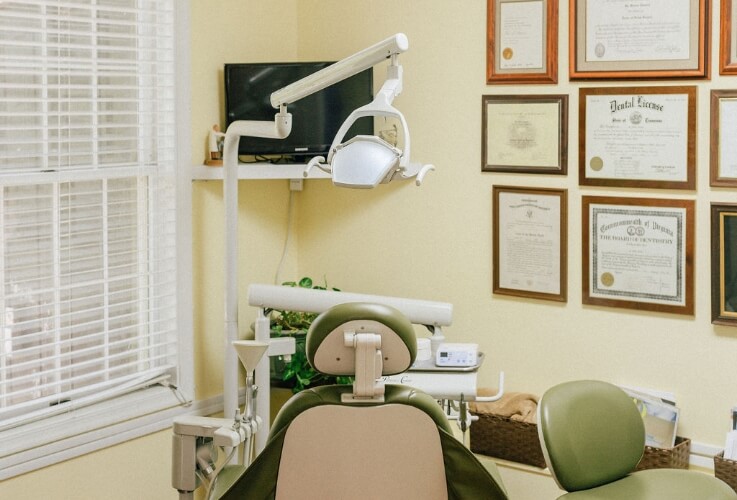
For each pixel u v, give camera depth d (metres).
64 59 2.97
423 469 2.15
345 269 3.87
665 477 2.56
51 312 3.04
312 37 3.86
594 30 3.20
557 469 2.48
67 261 3.03
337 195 3.86
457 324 3.61
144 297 3.34
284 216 3.89
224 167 3.17
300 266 3.97
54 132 3.06
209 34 3.49
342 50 3.79
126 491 3.23
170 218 3.38
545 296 3.38
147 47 3.28
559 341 3.38
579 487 2.51
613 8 3.15
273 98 2.73
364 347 2.09
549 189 3.34
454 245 3.59
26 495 2.93
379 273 3.79
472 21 3.47
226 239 3.23
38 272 3.01
